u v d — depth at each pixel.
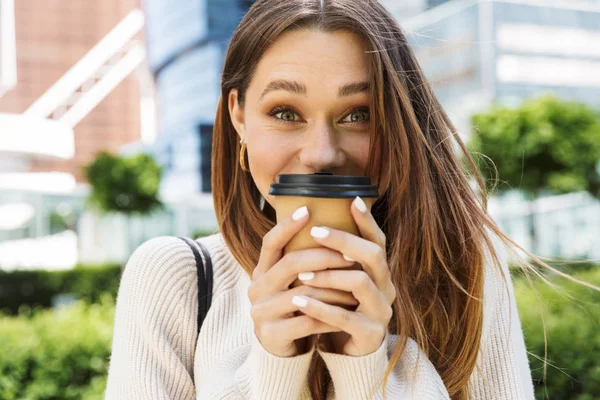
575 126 13.43
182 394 1.24
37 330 4.44
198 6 24.52
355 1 1.12
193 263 1.31
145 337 1.24
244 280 1.32
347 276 0.89
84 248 17.98
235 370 1.15
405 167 1.13
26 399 3.87
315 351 1.14
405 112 1.14
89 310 5.80
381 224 1.26
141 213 16.20
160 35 27.41
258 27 1.09
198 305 1.28
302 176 0.89
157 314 1.26
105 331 4.32
